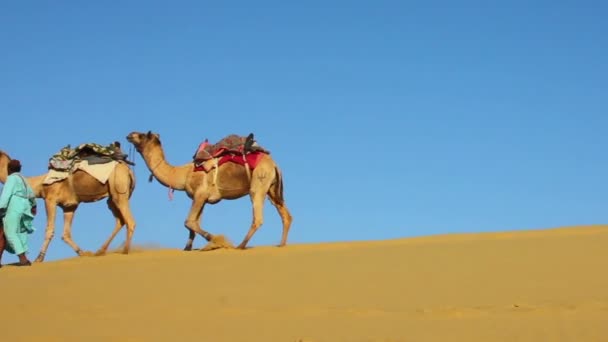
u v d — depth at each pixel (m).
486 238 18.78
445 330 10.08
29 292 13.50
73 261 18.02
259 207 20.11
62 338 10.35
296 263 15.16
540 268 13.66
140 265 16.02
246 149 20.39
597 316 10.44
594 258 14.31
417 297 12.06
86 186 20.56
